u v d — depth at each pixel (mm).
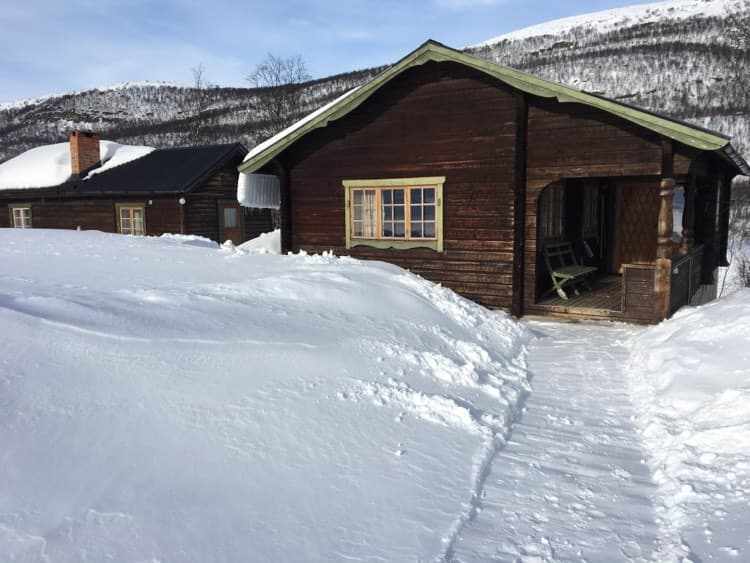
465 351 6422
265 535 2846
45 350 4180
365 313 6750
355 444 3895
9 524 2564
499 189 10211
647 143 8961
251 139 46688
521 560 2938
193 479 3156
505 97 9992
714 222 13438
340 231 11883
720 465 3773
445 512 3309
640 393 5633
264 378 4496
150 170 21500
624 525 3295
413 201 11102
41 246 9914
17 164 25000
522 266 10156
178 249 10164
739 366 5266
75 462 3062
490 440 4324
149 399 3832
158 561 2535
